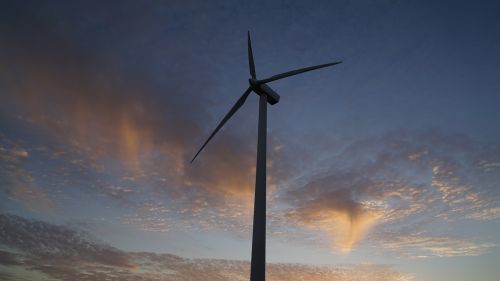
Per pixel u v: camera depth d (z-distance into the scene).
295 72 32.50
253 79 27.83
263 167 23.20
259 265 18.81
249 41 33.50
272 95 27.89
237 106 30.67
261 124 25.86
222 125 31.02
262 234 20.00
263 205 21.28
